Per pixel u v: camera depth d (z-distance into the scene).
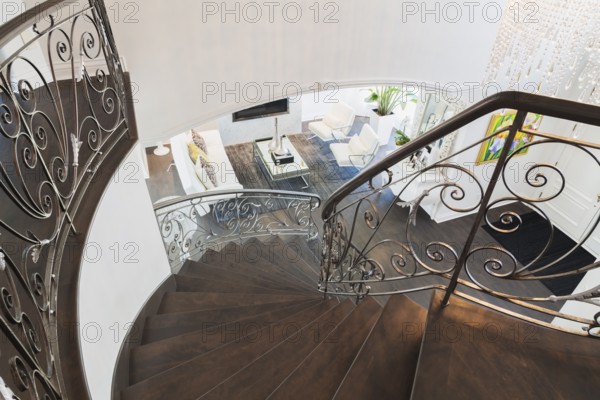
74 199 1.97
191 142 6.72
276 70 4.02
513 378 1.58
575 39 3.15
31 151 2.06
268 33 3.78
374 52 4.29
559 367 1.61
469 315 1.84
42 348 1.45
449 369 1.60
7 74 1.46
